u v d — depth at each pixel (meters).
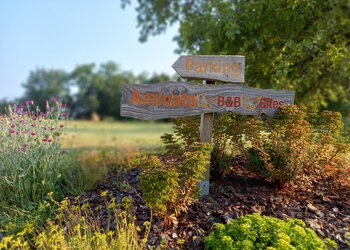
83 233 2.62
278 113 3.47
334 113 3.28
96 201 3.34
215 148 3.46
